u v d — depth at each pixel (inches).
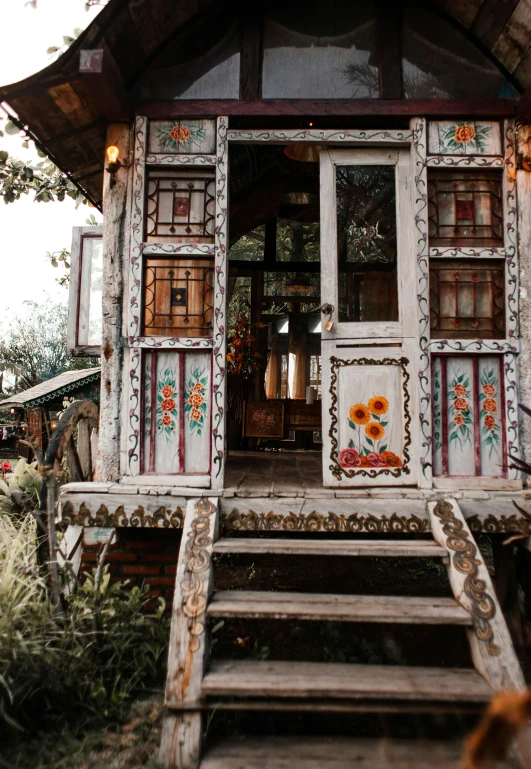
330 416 134.7
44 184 263.6
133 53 136.7
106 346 134.6
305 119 140.7
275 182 234.7
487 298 136.0
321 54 144.3
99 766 85.7
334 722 98.5
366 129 139.9
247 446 251.4
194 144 139.0
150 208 138.9
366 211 142.4
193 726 86.7
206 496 125.3
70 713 97.4
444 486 129.6
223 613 98.6
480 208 138.0
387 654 123.6
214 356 132.5
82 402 162.6
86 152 158.6
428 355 132.6
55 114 139.8
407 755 83.4
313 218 260.2
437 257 135.3
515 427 131.1
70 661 101.7
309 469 172.7
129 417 132.2
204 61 144.0
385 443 133.9
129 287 135.5
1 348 1105.4
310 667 95.0
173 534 142.3
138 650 112.7
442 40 143.9
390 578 175.2
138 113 138.9
